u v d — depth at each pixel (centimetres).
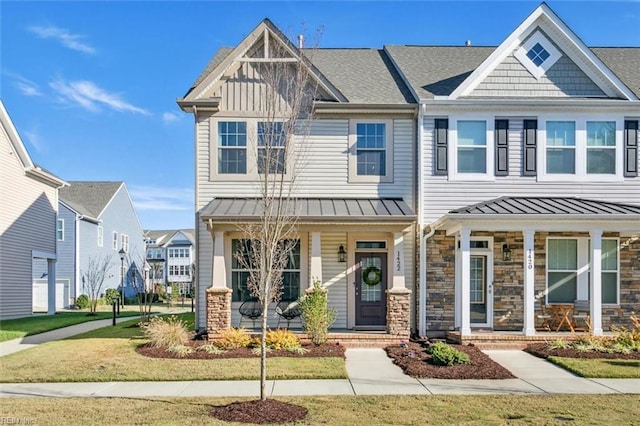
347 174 1529
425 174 1502
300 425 707
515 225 1349
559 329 1452
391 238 1477
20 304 2259
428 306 1481
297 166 1503
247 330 1442
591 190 1508
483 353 1240
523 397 860
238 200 1498
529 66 1534
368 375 1029
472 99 1492
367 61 1814
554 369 1095
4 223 2131
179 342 1287
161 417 741
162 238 6644
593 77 1534
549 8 1509
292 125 921
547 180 1507
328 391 900
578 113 1513
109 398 852
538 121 1513
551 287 1489
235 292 1504
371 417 743
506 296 1495
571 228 1352
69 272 3372
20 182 2259
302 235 1521
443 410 779
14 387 936
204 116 1525
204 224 1509
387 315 1414
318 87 1527
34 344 1449
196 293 1499
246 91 1534
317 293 1330
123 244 4231
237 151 1529
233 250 1509
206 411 775
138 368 1058
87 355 1202
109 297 3419
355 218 1348
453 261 1493
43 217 2473
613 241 1500
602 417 744
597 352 1225
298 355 1191
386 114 1537
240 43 1516
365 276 1499
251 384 952
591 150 1518
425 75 1667
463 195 1501
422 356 1187
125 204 4278
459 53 1847
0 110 2120
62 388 927
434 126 1509
